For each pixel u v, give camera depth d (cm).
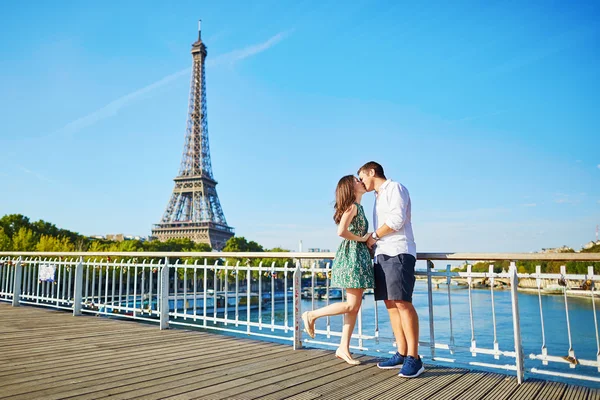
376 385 463
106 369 531
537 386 461
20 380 480
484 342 2400
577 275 457
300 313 665
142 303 916
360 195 539
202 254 808
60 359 588
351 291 547
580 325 3059
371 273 529
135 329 853
